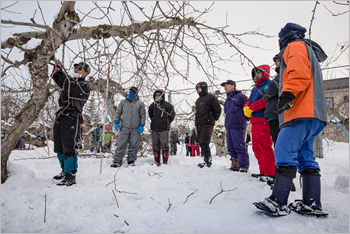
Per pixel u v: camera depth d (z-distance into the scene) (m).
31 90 2.65
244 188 2.68
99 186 2.83
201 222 1.83
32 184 2.79
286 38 2.11
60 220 2.02
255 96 3.27
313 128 1.89
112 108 5.75
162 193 2.73
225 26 1.95
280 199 1.85
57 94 3.15
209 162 4.31
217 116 4.30
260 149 3.17
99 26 2.45
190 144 9.79
